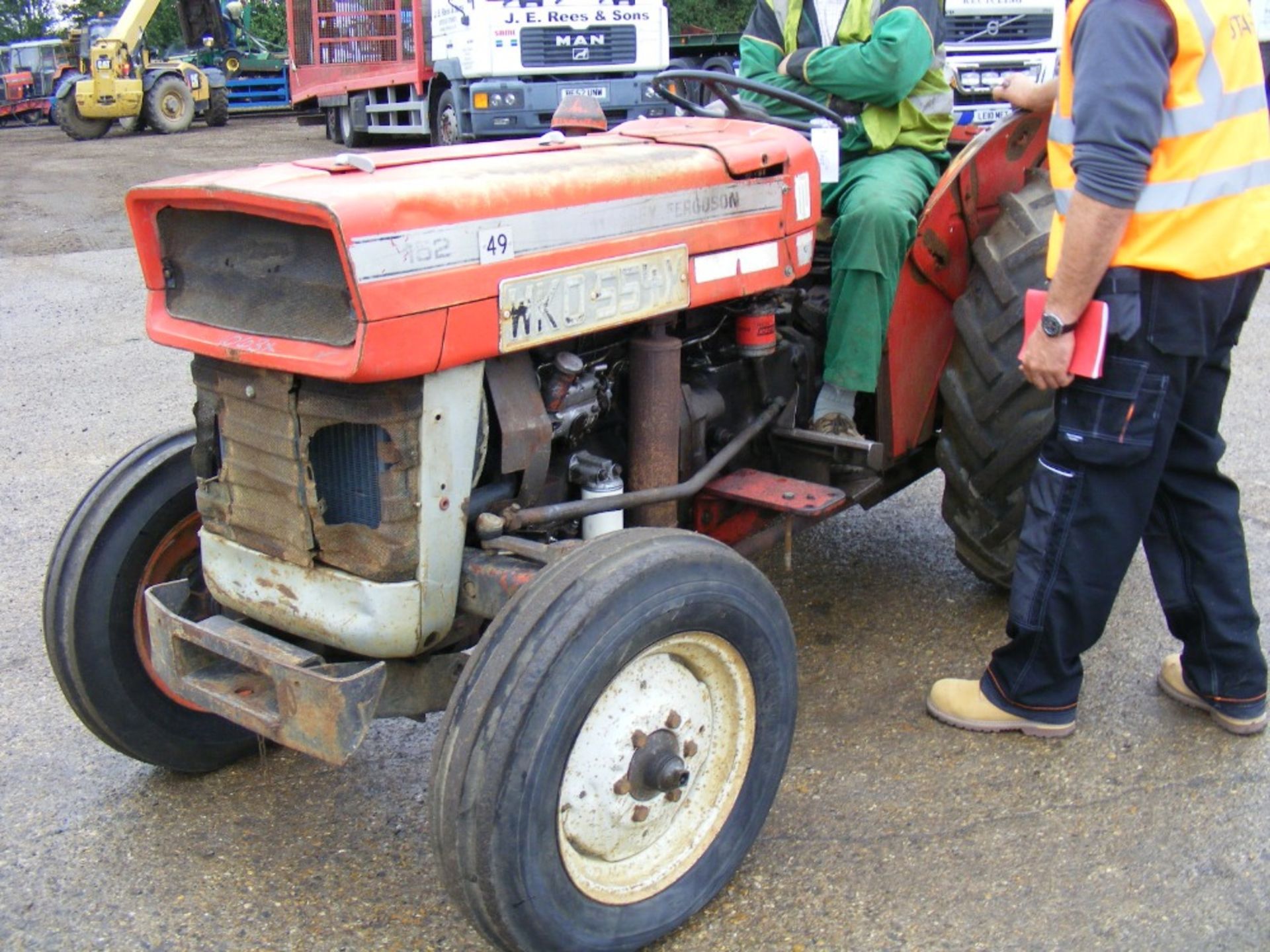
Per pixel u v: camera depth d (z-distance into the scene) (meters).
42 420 5.64
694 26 18.52
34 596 3.90
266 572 2.40
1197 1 2.37
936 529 4.32
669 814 2.34
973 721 3.03
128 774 2.94
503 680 1.99
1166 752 2.94
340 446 2.28
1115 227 2.38
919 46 3.25
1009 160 3.25
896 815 2.71
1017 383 3.08
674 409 2.72
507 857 1.98
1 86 23.84
